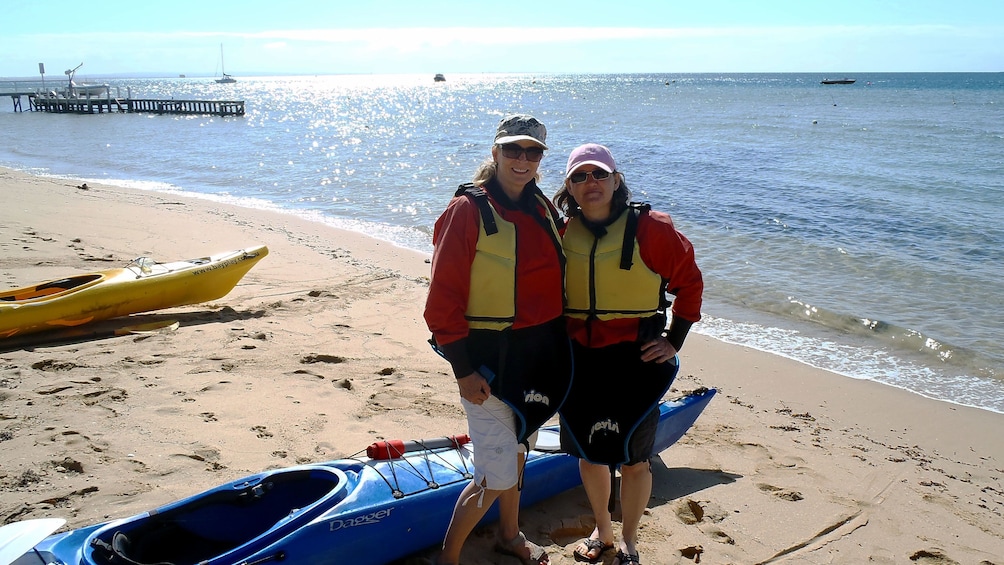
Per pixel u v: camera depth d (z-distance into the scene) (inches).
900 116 1849.2
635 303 116.6
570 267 118.8
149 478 156.9
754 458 188.9
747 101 2893.7
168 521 118.0
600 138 1245.7
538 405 114.0
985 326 320.5
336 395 210.8
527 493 151.2
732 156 946.7
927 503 169.6
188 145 1194.6
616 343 118.0
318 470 130.7
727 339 307.3
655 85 5816.9
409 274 382.6
